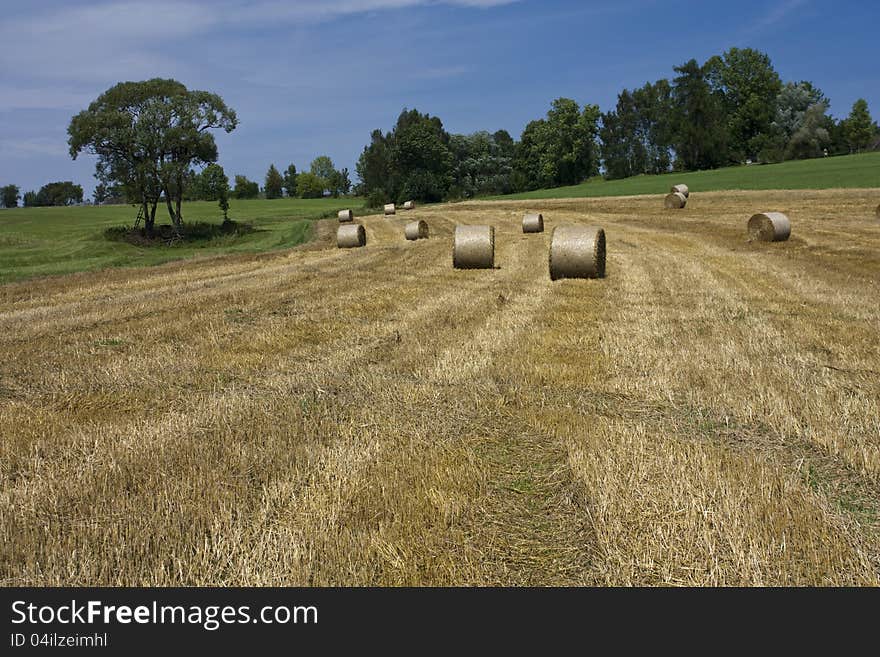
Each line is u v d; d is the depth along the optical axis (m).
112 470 5.60
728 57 114.94
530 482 5.60
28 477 5.64
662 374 8.54
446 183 109.69
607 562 4.34
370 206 85.88
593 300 14.20
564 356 9.52
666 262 20.61
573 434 6.51
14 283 20.14
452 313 12.88
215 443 6.28
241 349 10.28
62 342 11.02
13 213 83.25
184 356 9.84
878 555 4.46
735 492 5.12
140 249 44.53
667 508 4.92
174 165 49.62
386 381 8.38
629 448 6.03
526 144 115.81
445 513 4.90
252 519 4.84
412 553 4.42
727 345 10.01
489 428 6.85
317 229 45.53
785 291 15.14
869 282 16.17
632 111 130.12
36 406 7.65
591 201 59.62
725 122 113.00
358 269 20.61
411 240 33.06
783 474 5.53
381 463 5.79
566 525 4.88
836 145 109.25
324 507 4.93
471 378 8.49
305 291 16.22
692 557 4.35
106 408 7.55
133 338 11.21
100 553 4.40
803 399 7.42
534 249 25.61
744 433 6.63
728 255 22.20
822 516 4.82
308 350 10.12
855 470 5.77
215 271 21.53
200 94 51.62
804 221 31.42
